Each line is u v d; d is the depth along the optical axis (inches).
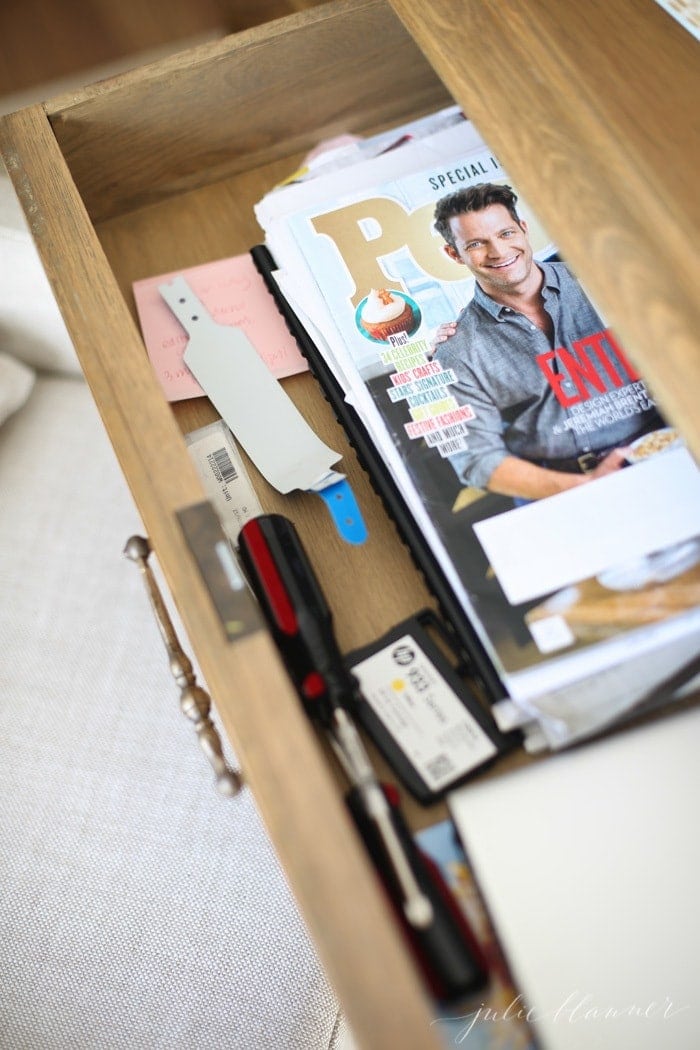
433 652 22.4
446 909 18.7
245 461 27.1
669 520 22.3
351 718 21.6
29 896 29.0
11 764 30.8
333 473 26.1
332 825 17.3
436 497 23.3
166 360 28.9
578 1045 18.0
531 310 25.7
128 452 21.4
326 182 28.8
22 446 36.9
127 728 31.4
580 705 20.5
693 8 23.2
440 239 27.0
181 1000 27.9
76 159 30.1
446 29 24.1
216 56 28.8
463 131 29.5
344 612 24.4
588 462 23.3
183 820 30.1
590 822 19.6
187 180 32.7
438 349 25.4
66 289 24.0
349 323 26.0
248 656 19.1
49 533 34.9
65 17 42.9
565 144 21.5
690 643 20.8
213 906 29.0
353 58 30.5
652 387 18.6
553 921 18.9
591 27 23.3
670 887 19.0
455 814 20.0
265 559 22.9
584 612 21.4
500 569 22.1
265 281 29.0
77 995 27.8
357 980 16.2
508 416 24.2
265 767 18.0
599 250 19.9
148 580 23.0
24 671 32.3
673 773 20.0
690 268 19.3
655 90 21.9
